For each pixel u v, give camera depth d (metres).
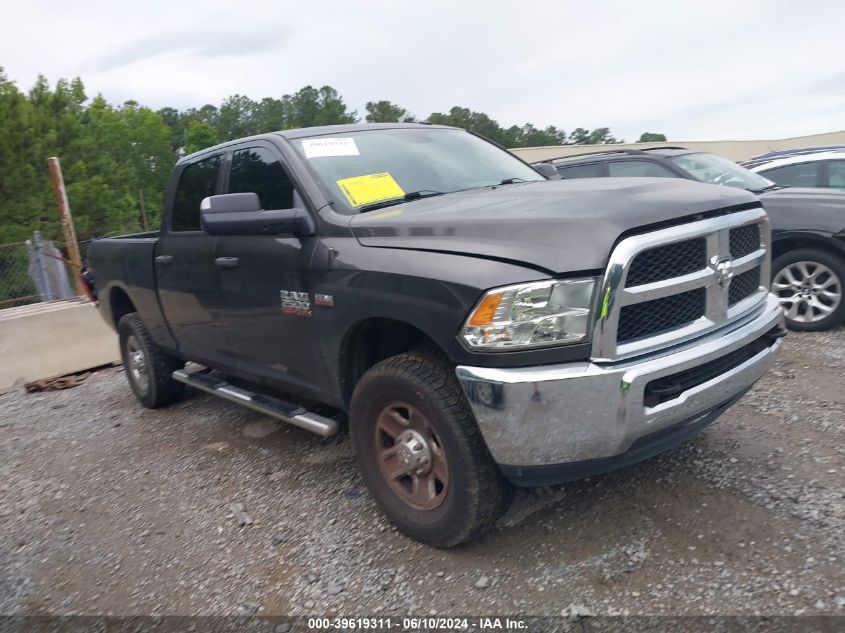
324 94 98.12
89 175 32.34
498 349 2.77
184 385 6.02
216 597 3.16
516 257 2.80
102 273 6.15
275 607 3.04
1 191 23.86
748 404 4.66
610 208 2.90
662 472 3.77
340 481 4.16
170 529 3.84
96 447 5.30
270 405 4.27
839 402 4.57
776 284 6.53
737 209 3.26
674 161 7.89
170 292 5.00
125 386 7.11
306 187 3.80
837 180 7.63
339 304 3.43
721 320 3.10
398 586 3.08
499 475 3.05
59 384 7.44
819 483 3.52
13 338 7.63
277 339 4.00
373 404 3.37
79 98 57.38
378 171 4.03
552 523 3.41
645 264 2.83
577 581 2.96
